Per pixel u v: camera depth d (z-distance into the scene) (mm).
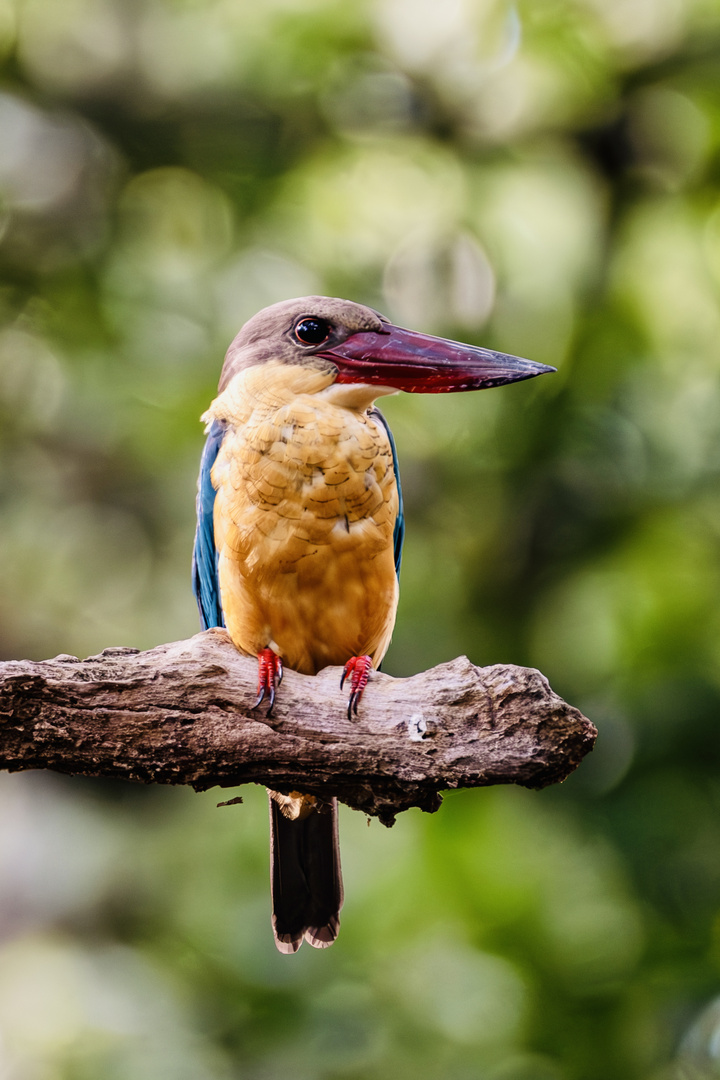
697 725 11078
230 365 7102
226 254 14617
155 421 13664
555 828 11898
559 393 13031
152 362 13977
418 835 12156
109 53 15062
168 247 14906
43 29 14906
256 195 14484
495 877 11789
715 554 12180
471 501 13906
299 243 14641
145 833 14547
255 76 14617
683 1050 10633
